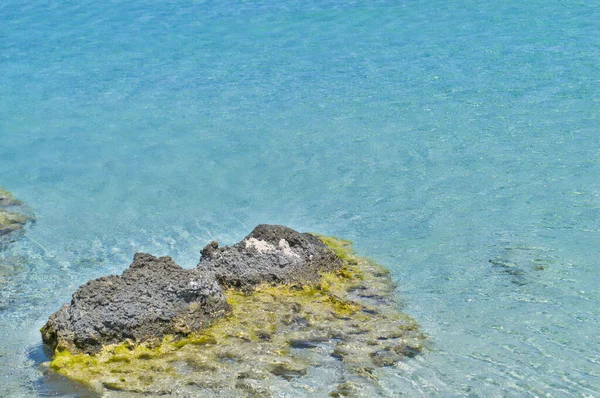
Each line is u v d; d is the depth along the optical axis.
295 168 14.79
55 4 28.34
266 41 22.78
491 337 9.11
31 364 8.78
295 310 9.64
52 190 14.19
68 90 19.44
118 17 26.20
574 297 9.92
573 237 11.49
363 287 10.32
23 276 11.10
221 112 17.72
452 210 12.66
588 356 8.70
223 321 9.41
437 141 15.56
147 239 12.25
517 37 21.78
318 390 8.09
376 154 15.20
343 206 13.13
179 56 21.72
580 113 16.45
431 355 8.75
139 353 8.86
